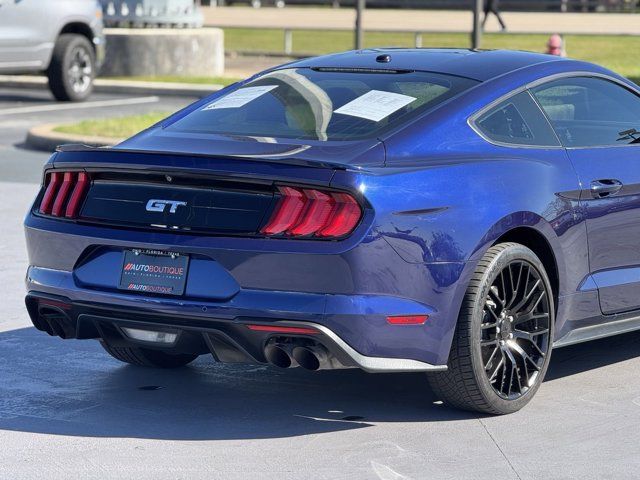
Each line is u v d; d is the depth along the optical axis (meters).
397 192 5.76
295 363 5.86
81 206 6.23
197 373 7.16
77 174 6.26
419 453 5.75
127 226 6.03
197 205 5.88
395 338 5.80
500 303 6.25
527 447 5.85
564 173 6.57
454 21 38.75
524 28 36.72
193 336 5.98
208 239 5.79
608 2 41.72
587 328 6.89
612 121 7.14
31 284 6.42
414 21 38.91
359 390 6.82
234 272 5.75
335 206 5.65
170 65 26.97
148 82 25.34
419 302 5.84
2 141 17.94
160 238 5.89
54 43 22.69
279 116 6.58
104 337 6.27
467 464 5.60
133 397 6.66
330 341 5.66
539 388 6.89
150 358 7.16
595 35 32.22
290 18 40.06
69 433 6.04
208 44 27.33
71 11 22.88
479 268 6.09
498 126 6.49
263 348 5.80
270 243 5.69
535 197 6.33
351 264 5.62
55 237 6.25
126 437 5.98
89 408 6.45
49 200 6.38
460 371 6.12
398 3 43.97
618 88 7.32
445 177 5.98
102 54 23.89
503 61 6.93
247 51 32.81
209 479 5.40
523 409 6.47
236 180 5.75
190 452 5.76
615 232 6.87
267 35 38.47
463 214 5.97
